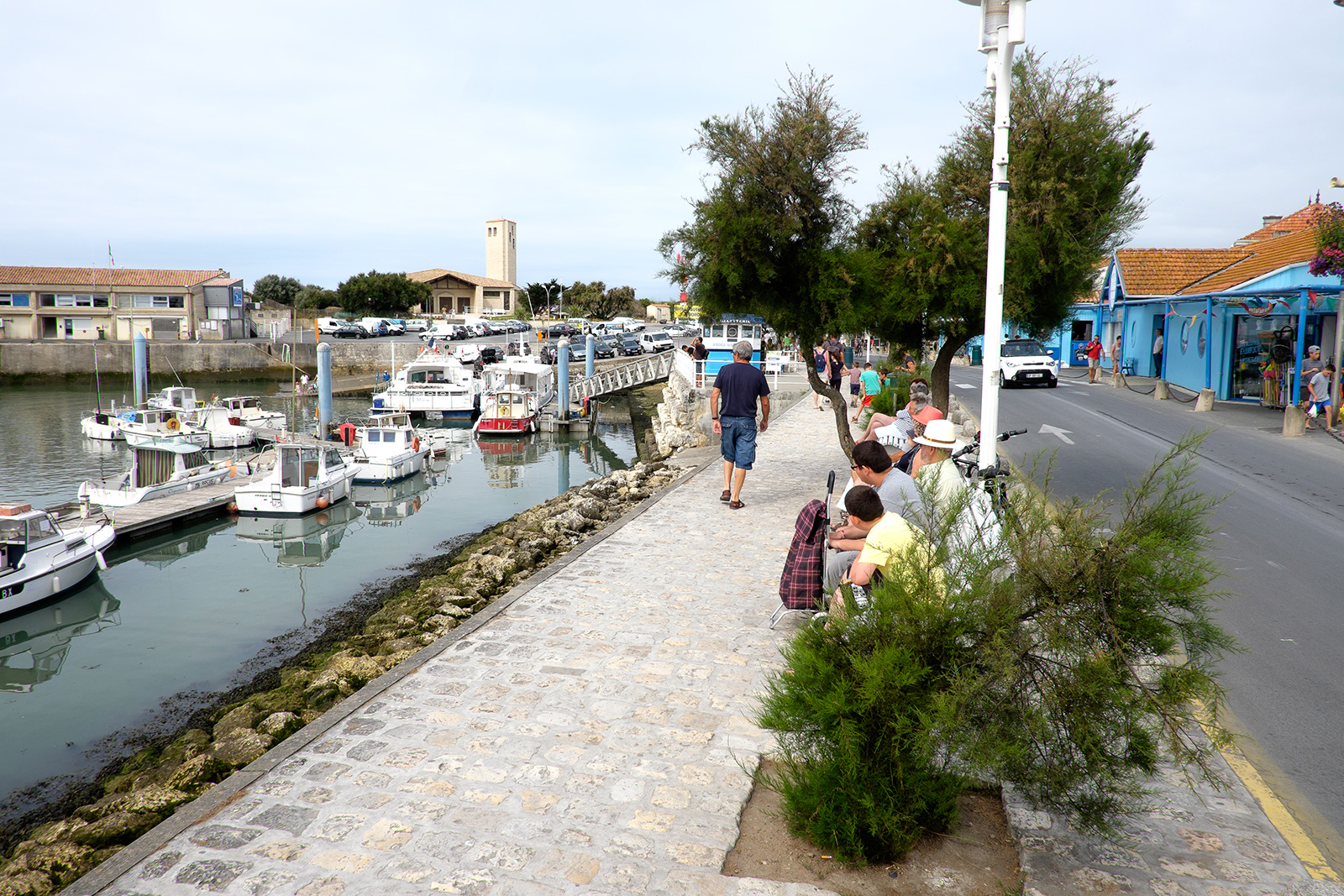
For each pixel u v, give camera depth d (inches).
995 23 261.9
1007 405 934.4
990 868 152.2
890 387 862.5
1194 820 167.2
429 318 4252.0
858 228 461.7
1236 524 416.5
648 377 1872.5
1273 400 917.2
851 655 150.4
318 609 564.1
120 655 482.6
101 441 1476.4
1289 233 1288.1
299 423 1705.2
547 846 157.8
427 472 1184.2
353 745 198.1
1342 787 187.2
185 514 820.6
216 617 549.3
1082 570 145.5
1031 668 145.6
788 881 148.0
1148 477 154.9
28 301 2876.5
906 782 151.3
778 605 302.2
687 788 179.3
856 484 257.0
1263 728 215.5
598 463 1320.1
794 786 159.5
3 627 539.8
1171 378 1206.9
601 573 343.3
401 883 146.9
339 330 3056.1
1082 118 437.7
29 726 388.2
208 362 2706.7
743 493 515.5
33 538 578.9
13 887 205.5
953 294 433.7
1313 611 297.9
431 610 468.1
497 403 1605.6
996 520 168.7
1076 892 141.5
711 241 430.0
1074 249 437.7
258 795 176.2
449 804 172.9
